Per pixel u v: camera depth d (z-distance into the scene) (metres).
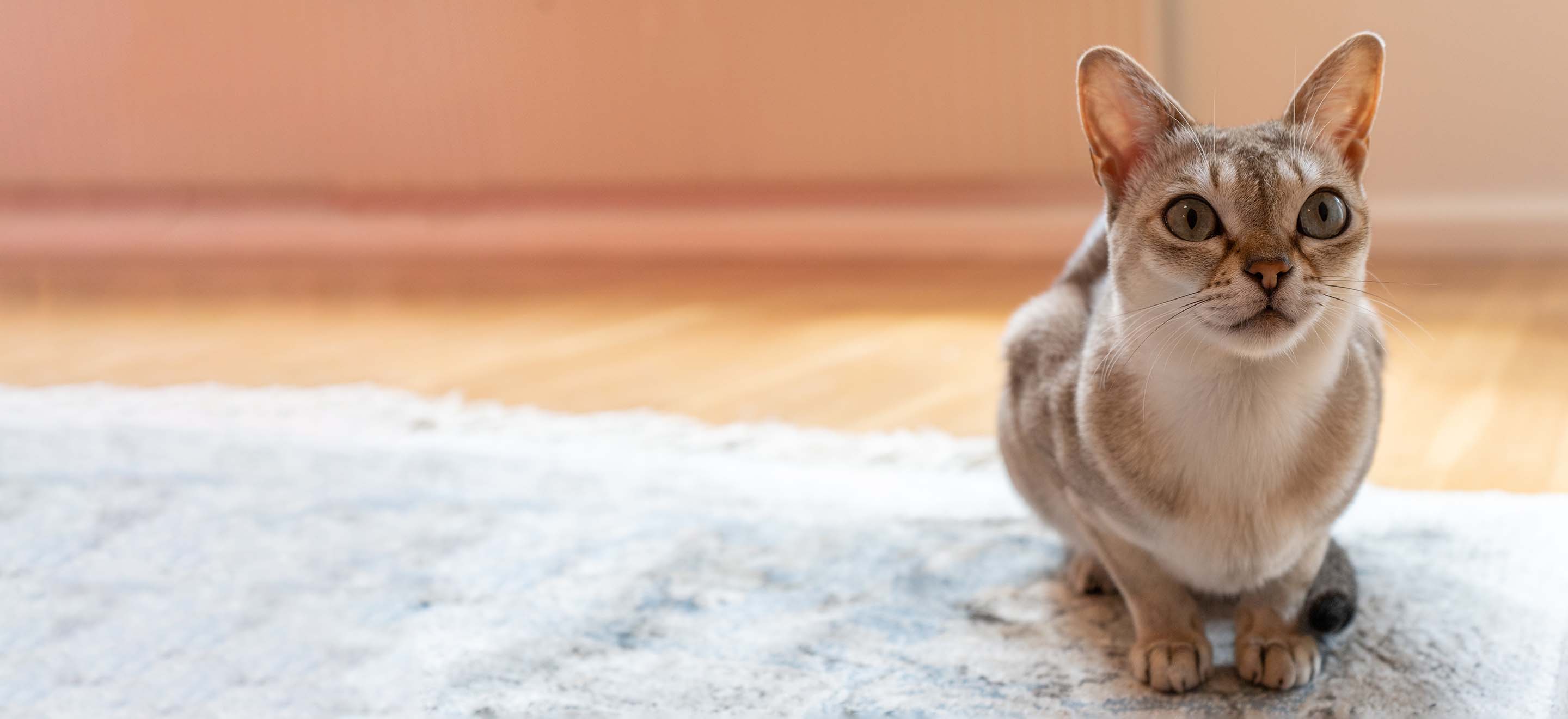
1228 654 0.96
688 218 2.12
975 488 1.15
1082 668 0.95
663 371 1.48
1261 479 0.91
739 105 2.03
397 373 1.53
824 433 1.26
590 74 2.09
